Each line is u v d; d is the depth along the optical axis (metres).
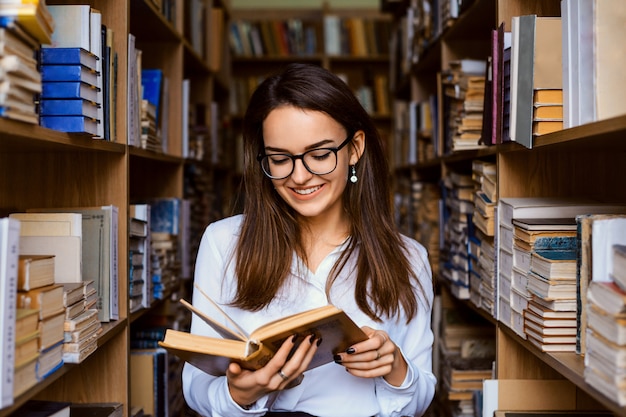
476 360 2.59
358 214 1.53
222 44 4.41
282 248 1.47
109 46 1.70
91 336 1.48
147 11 2.22
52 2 1.82
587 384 1.21
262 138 1.49
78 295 1.44
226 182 4.61
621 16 1.27
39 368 1.22
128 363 1.86
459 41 2.68
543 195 1.83
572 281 1.42
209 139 3.64
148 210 2.11
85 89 1.46
